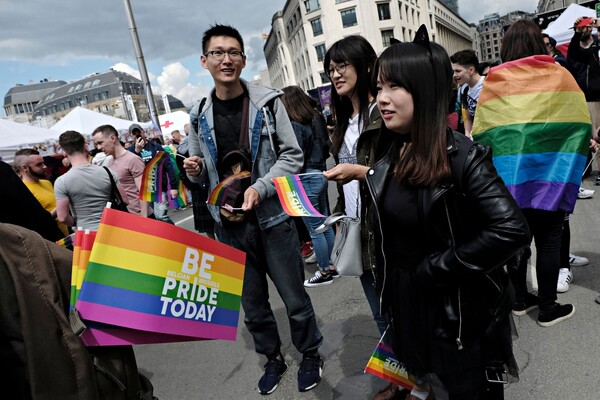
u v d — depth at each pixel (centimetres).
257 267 223
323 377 237
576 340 230
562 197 211
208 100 207
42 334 87
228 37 193
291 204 165
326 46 4059
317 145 353
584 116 207
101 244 95
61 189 313
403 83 117
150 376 275
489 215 112
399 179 124
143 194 223
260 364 266
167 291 105
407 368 149
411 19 4441
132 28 1266
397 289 138
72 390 90
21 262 90
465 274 116
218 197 191
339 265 160
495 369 132
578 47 282
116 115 7644
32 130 990
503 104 212
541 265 240
